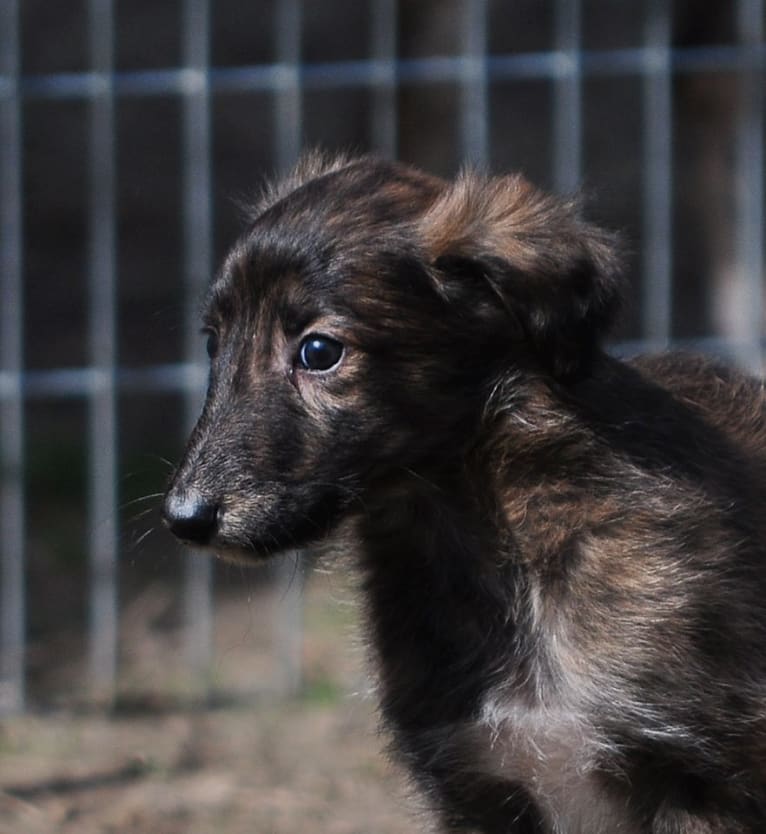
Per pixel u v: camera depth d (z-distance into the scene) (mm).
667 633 6578
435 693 7070
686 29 12953
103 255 11586
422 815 7352
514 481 6699
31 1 19734
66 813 9227
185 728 10586
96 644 11773
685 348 9219
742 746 6641
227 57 19625
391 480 6613
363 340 6387
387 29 13742
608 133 19547
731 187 13961
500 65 11172
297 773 9875
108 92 10906
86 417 16156
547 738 6812
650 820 6855
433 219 6566
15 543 11531
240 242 6617
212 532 6324
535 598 6777
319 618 12078
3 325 16016
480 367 6605
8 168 13984
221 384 6488
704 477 6773
